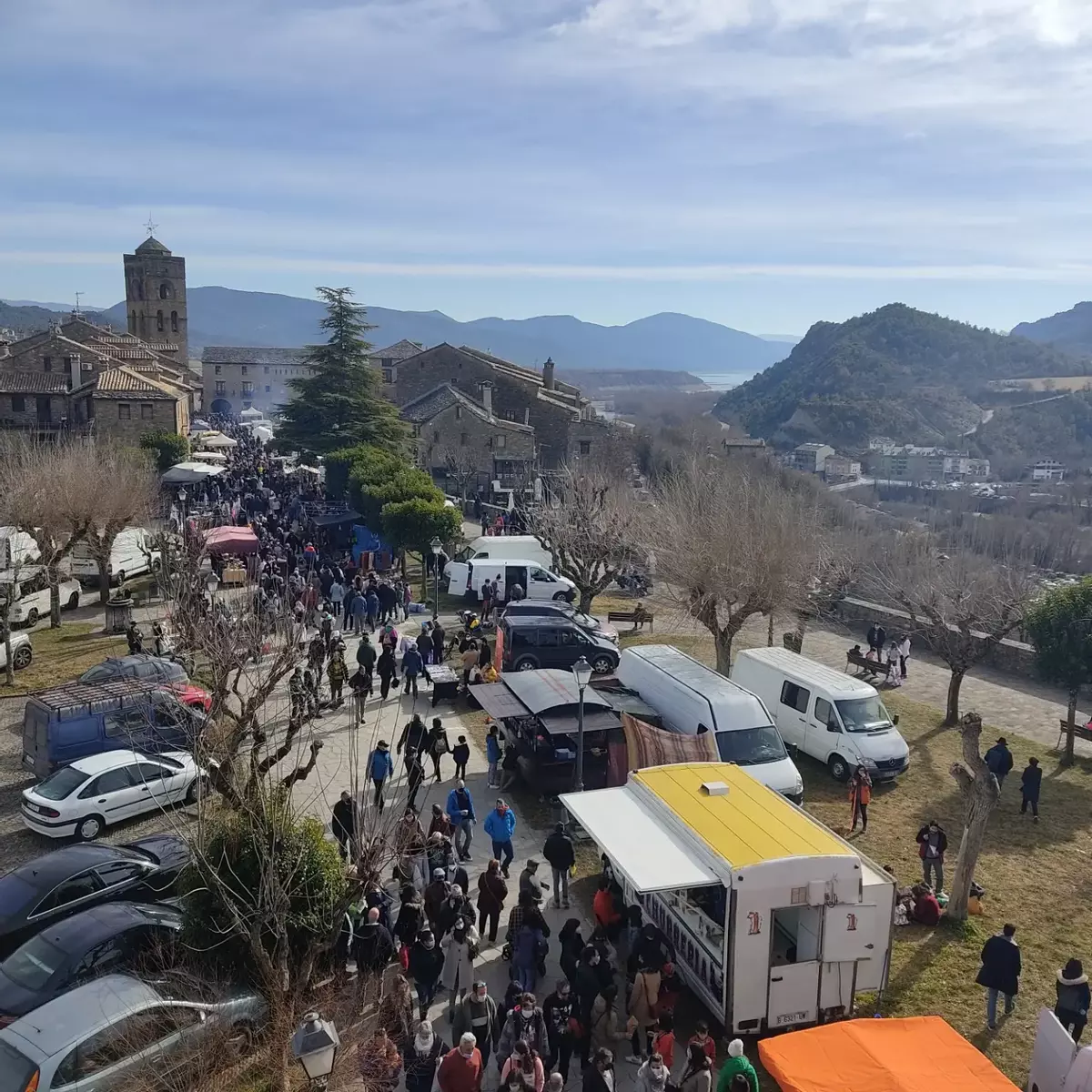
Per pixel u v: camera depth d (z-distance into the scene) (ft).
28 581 99.19
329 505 152.76
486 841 54.29
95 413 211.20
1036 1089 33.47
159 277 346.54
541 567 115.34
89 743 57.21
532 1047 32.83
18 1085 29.35
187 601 59.52
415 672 77.41
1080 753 71.82
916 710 81.66
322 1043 26.37
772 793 43.93
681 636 106.93
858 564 111.86
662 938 40.91
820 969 37.40
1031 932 46.11
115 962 36.40
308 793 58.29
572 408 263.49
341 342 199.31
